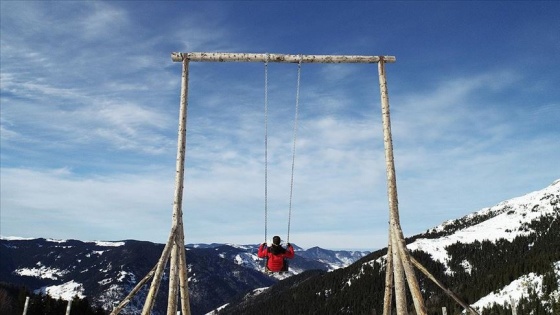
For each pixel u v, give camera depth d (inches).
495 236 7593.5
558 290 3425.2
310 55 457.4
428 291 4798.2
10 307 2655.0
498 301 3811.5
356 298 5846.5
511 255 6402.6
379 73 464.1
